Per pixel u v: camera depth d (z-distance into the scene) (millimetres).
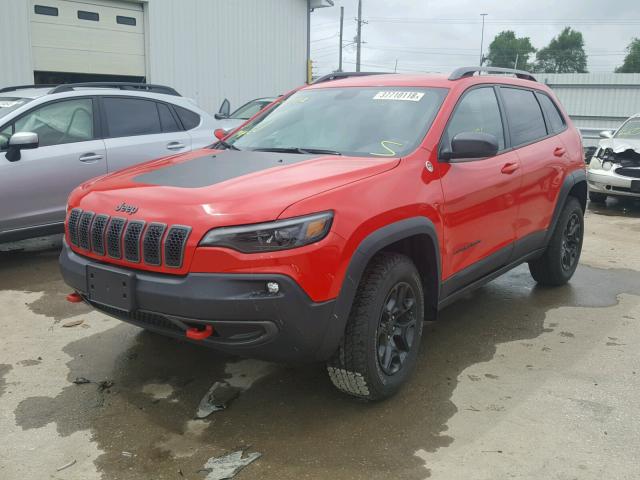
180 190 3115
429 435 3066
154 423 3152
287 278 2777
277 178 3154
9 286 5395
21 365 3809
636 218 9648
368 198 3113
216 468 2770
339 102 4258
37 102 5969
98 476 2713
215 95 16391
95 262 3223
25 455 2861
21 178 5660
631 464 2836
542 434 3086
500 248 4371
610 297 5398
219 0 16031
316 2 18500
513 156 4477
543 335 4453
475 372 3807
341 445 2965
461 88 4141
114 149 6359
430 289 3703
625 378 3750
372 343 3148
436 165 3645
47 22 12984
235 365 3844
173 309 2850
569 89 35844
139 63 14711
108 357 3943
